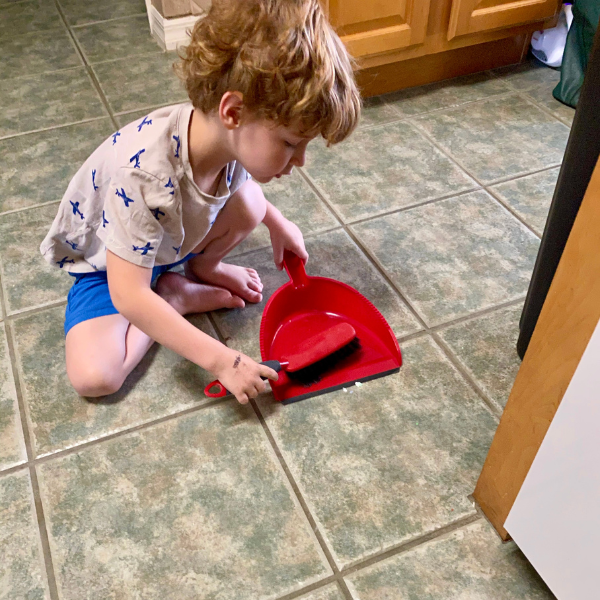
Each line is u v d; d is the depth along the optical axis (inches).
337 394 37.9
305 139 29.8
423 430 36.0
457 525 31.9
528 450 26.5
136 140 32.1
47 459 34.9
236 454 35.1
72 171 56.9
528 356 24.7
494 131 61.1
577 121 28.2
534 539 27.5
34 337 41.7
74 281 45.9
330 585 29.8
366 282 45.4
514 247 48.2
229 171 36.1
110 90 68.7
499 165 56.8
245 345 41.1
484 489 31.3
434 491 33.3
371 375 38.6
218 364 33.7
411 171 56.2
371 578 30.0
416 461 34.6
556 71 70.2
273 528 31.9
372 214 51.6
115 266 32.8
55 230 37.4
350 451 35.1
